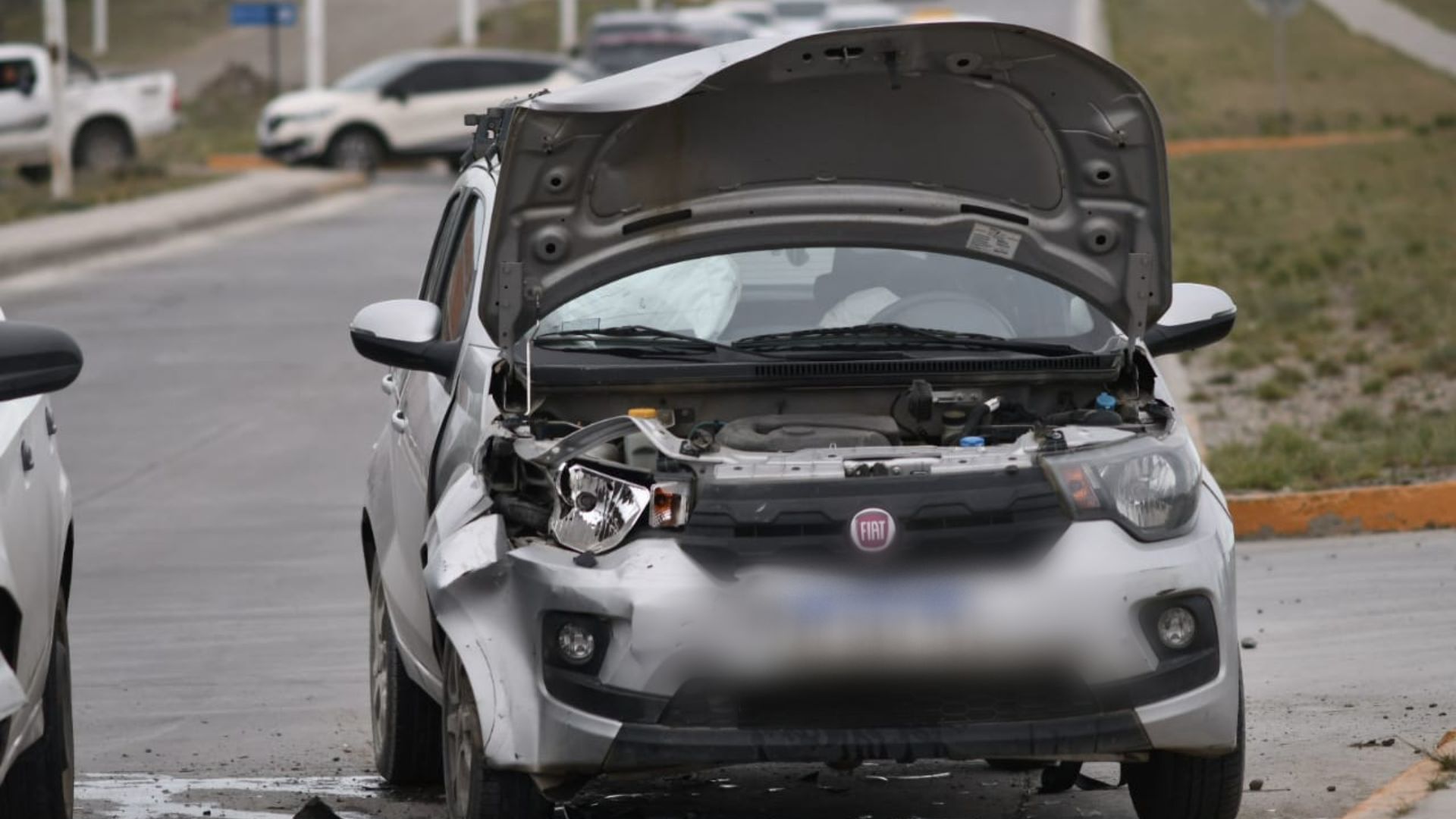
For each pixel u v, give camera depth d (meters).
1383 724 15.30
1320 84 117.88
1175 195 68.12
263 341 43.97
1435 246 51.91
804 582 11.29
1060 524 11.53
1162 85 110.88
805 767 14.83
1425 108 106.06
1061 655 11.28
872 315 13.97
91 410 37.03
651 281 14.02
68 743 13.32
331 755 16.30
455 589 11.83
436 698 13.35
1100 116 13.08
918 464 11.63
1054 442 11.87
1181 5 165.62
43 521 12.74
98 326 46.31
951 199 13.57
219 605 22.84
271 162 86.06
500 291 13.08
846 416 13.23
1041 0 159.50
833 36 12.31
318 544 26.36
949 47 12.52
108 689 18.92
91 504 29.55
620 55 99.12
